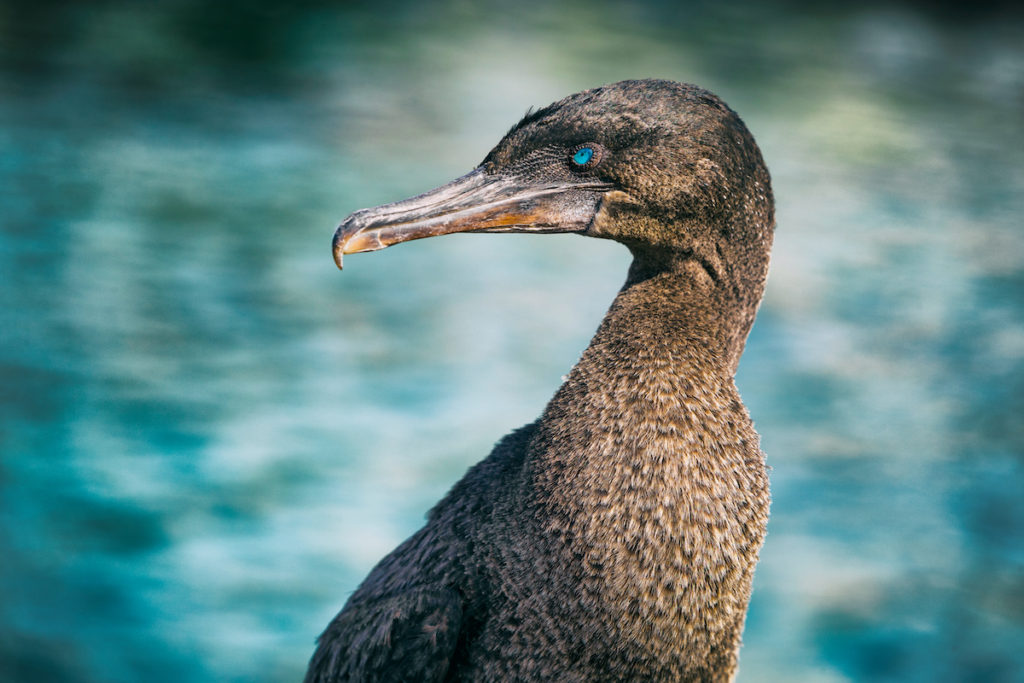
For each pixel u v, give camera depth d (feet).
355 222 16.99
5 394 47.37
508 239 69.36
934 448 45.78
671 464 15.48
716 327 16.70
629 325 16.53
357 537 39.27
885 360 54.24
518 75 104.37
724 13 133.59
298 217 69.15
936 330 57.88
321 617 35.53
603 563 15.20
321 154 81.20
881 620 35.58
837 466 45.06
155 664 33.37
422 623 15.99
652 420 15.69
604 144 16.72
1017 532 40.29
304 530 39.52
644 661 15.31
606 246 69.10
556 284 62.39
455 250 66.90
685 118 16.47
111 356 51.34
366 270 62.85
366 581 18.40
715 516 15.53
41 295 56.49
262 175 76.28
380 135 86.28
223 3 119.96
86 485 41.32
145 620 35.06
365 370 51.24
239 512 40.37
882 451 45.55
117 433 45.16
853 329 58.13
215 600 36.09
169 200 70.54
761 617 35.99
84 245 62.85
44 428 45.32
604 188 16.85
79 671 32.94
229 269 61.26
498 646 15.70
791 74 108.88
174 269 60.70
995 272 66.23
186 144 81.51
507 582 15.70
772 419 48.88
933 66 115.34
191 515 40.11
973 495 43.04
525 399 49.44
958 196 79.97
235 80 97.09
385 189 74.74
